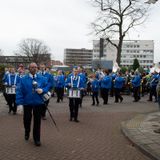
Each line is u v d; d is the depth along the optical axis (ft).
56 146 31.12
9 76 52.95
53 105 69.00
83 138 35.22
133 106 69.10
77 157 27.40
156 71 81.56
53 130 39.42
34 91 31.32
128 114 55.42
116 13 149.89
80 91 46.24
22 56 325.83
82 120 47.96
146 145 30.96
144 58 462.19
